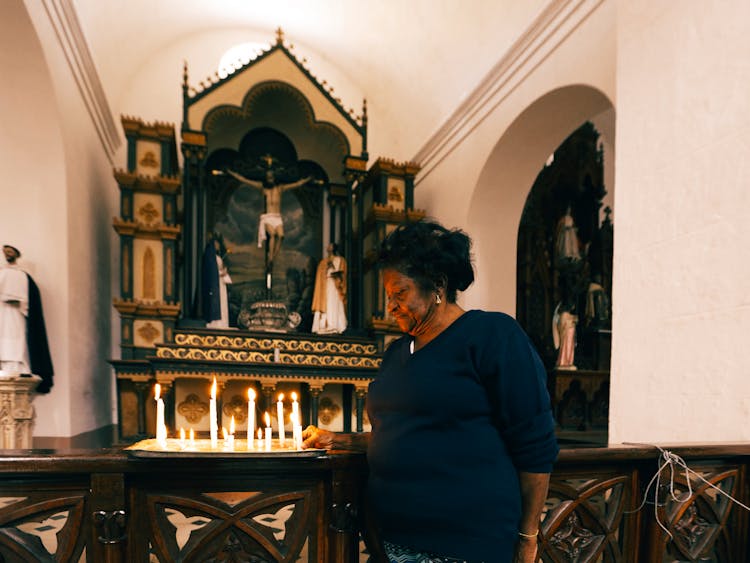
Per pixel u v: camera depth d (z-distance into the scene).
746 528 2.13
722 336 2.64
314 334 7.93
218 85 8.41
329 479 1.59
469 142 7.89
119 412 6.92
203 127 8.26
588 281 10.78
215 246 8.20
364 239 9.63
